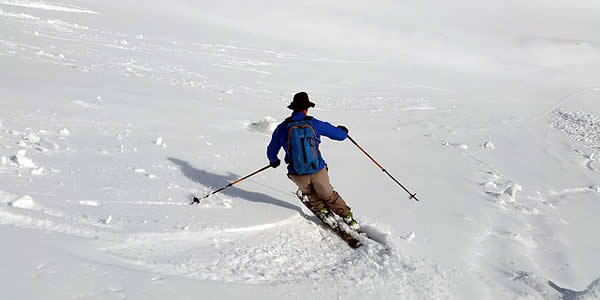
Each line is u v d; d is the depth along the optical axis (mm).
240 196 5035
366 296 3391
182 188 4922
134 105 8297
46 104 6953
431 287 3715
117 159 5445
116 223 3666
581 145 12852
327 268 3824
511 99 22000
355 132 10500
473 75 30609
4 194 3705
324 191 4441
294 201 5176
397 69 28172
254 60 21469
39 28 16422
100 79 10016
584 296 3703
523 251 5031
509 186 7832
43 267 2668
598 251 5430
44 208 3643
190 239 3752
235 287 3104
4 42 11633
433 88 22656
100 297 2516
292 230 4371
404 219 5270
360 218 5016
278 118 10305
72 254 2963
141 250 3402
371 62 29438
